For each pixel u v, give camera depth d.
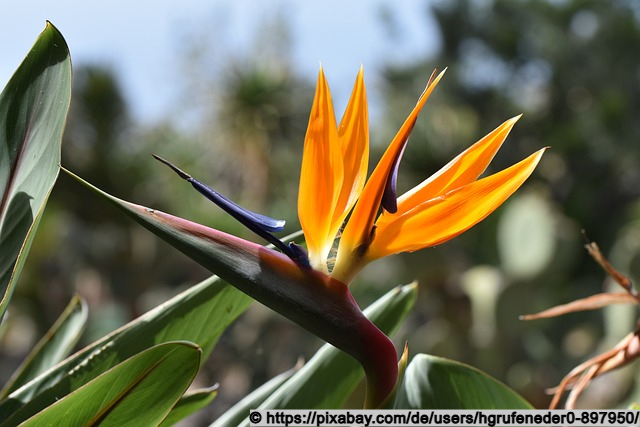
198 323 1.25
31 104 1.02
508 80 13.28
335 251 1.00
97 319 8.49
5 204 1.02
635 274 7.50
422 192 0.98
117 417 0.93
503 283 7.41
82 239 9.19
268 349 8.85
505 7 13.48
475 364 7.49
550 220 7.60
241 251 0.91
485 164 0.98
